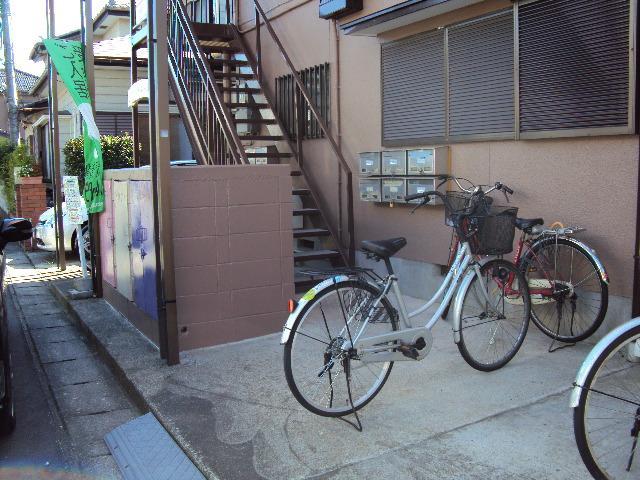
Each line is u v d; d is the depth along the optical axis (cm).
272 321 539
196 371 460
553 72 489
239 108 893
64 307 741
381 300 374
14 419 410
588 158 475
